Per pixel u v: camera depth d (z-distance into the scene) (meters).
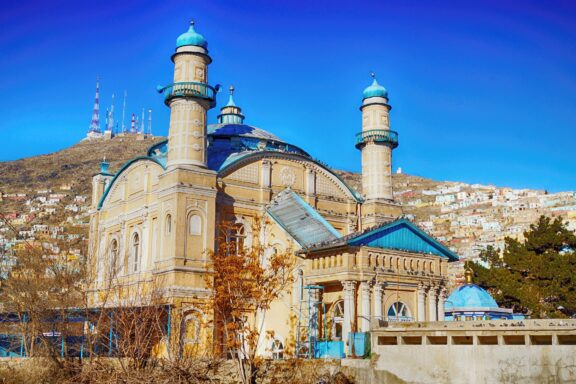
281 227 47.41
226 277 35.12
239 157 50.31
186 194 45.34
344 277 39.81
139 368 34.81
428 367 29.97
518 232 148.25
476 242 147.00
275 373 33.62
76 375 34.91
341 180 56.06
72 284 40.81
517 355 28.09
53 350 37.97
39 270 41.22
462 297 48.12
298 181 53.59
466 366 29.09
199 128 47.31
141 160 53.19
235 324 34.69
